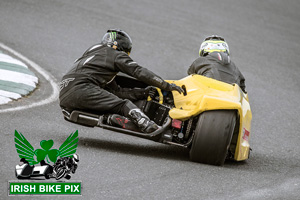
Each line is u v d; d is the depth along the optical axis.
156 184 16.39
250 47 49.25
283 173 19.64
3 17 43.69
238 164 20.34
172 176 17.42
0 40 37.50
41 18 45.38
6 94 25.89
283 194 16.72
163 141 19.73
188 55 42.69
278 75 41.41
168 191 15.85
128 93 21.34
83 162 17.78
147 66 37.84
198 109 19.02
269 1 76.88
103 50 20.50
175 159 19.81
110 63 20.23
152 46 43.34
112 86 21.47
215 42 23.22
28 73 30.56
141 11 55.38
